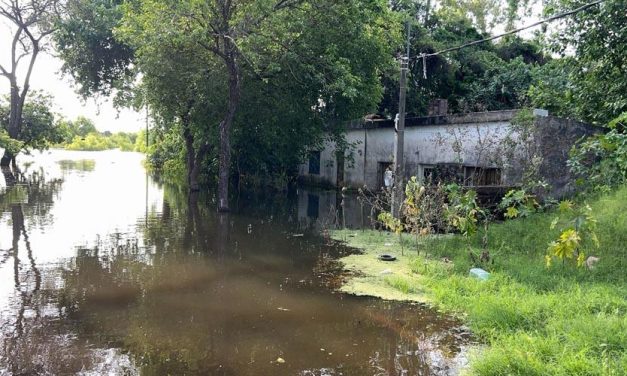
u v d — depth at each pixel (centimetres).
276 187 2250
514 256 808
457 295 644
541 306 559
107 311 595
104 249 938
